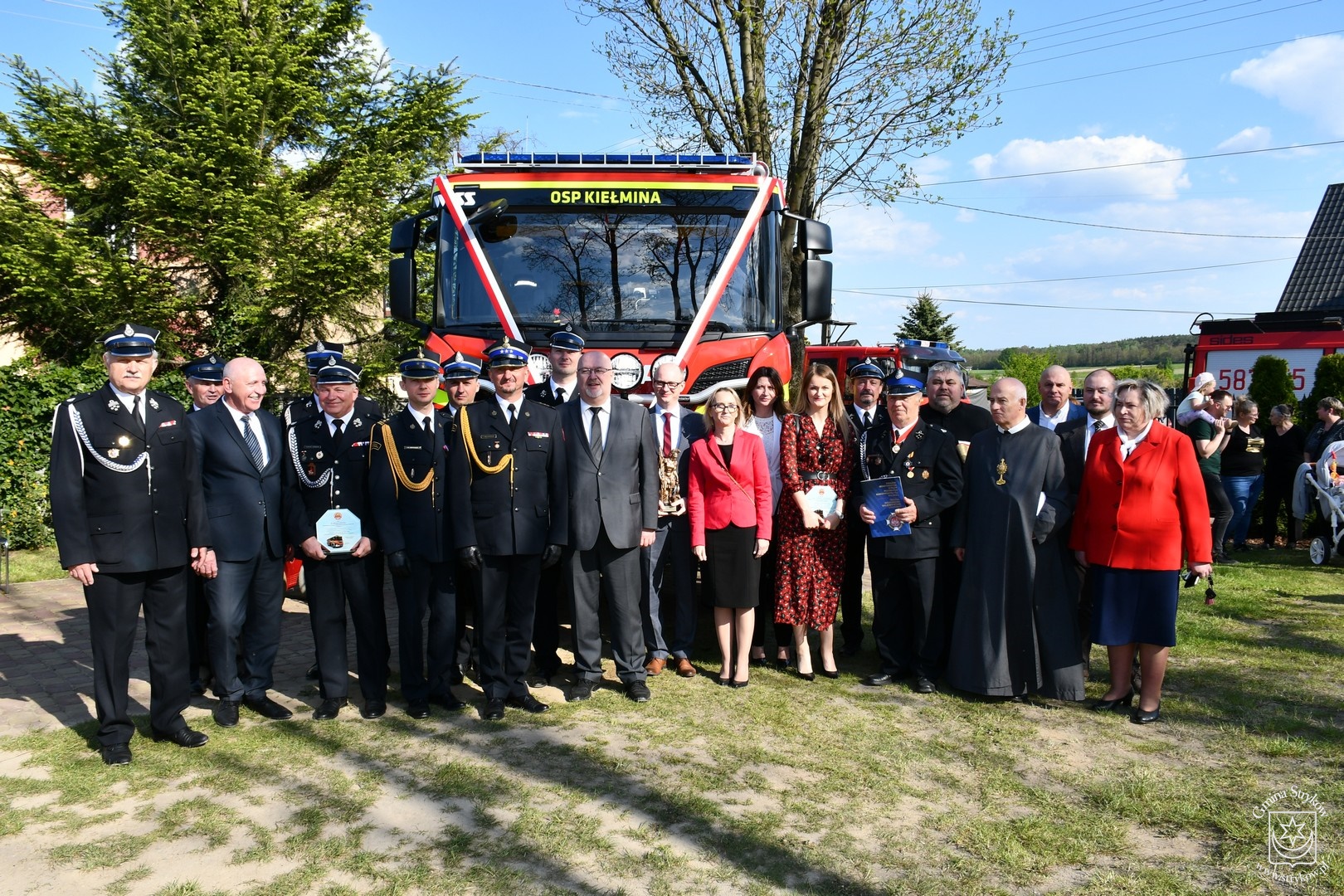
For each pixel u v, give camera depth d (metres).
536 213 6.76
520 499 5.05
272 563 5.15
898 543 5.52
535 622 5.77
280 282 13.92
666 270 6.71
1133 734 4.82
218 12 14.27
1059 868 3.44
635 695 5.34
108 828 3.74
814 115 16.06
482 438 5.03
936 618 5.57
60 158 13.95
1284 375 12.60
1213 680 5.68
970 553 5.39
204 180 13.92
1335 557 10.17
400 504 5.06
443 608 5.20
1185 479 4.91
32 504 10.63
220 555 4.93
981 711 5.18
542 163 6.93
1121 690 5.20
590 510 5.25
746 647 5.62
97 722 4.97
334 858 3.48
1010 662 5.27
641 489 5.41
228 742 4.70
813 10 15.48
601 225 6.75
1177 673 5.83
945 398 6.24
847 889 3.28
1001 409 5.31
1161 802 3.96
